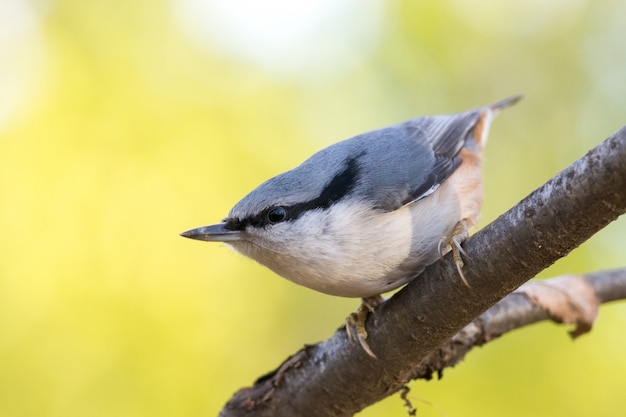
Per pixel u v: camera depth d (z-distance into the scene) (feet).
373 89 38.86
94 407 32.45
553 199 16.20
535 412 31.19
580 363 31.78
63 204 35.76
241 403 21.66
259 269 36.22
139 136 37.37
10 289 33.88
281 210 21.17
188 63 39.29
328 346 20.97
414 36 38.58
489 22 38.52
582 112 37.40
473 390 31.48
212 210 36.60
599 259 33.58
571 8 38.17
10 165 36.22
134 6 39.52
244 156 37.86
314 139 38.55
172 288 34.91
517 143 38.04
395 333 19.43
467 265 17.78
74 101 37.58
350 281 21.03
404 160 22.31
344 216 20.79
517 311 23.20
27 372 32.53
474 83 38.50
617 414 30.83
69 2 39.24
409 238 20.99
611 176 15.29
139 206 36.19
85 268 34.71
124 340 33.47
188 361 33.73
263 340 35.29
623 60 37.24
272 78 39.55
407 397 22.31
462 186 23.39
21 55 38.40
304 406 21.21
